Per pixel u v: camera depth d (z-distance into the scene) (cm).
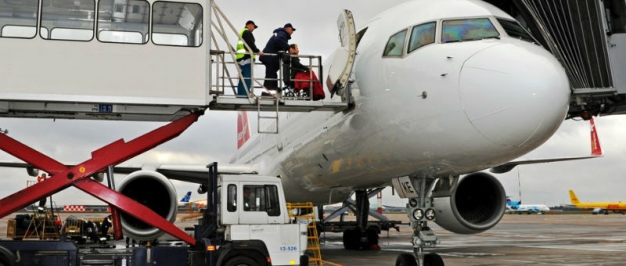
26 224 1527
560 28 933
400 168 873
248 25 1053
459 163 773
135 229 1078
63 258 829
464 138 712
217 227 904
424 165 814
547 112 668
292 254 873
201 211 1120
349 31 856
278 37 955
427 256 909
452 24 788
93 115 923
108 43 805
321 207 2027
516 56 699
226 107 897
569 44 930
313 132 1105
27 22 804
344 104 906
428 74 749
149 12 829
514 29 783
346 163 1020
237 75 916
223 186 894
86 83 790
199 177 1543
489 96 680
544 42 943
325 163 1108
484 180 1162
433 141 748
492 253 1584
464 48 742
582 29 923
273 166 1459
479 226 1122
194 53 830
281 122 1415
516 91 668
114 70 801
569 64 930
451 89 714
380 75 834
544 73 680
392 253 1553
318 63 976
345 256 1459
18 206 813
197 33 840
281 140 1386
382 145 851
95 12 818
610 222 4775
